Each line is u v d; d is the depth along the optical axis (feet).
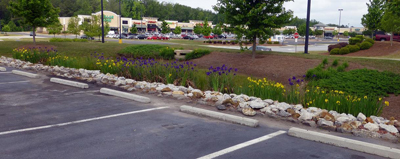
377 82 38.81
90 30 167.84
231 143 17.62
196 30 313.94
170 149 16.57
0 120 21.59
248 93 30.66
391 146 17.48
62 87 35.04
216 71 35.27
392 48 101.50
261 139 18.40
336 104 24.61
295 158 15.56
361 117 21.89
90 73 42.91
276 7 57.36
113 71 43.16
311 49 142.41
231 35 338.95
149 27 359.66
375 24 141.69
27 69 49.60
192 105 26.94
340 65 49.21
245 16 58.18
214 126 20.95
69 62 50.83
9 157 15.16
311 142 18.03
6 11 403.34
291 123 22.08
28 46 81.97
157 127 20.45
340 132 20.08
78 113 23.82
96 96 30.40
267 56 62.08
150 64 41.24
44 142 17.33
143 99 27.84
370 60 51.57
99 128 20.07
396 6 45.09
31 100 28.19
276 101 26.99
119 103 27.48
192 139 18.20
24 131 19.26
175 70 37.81
